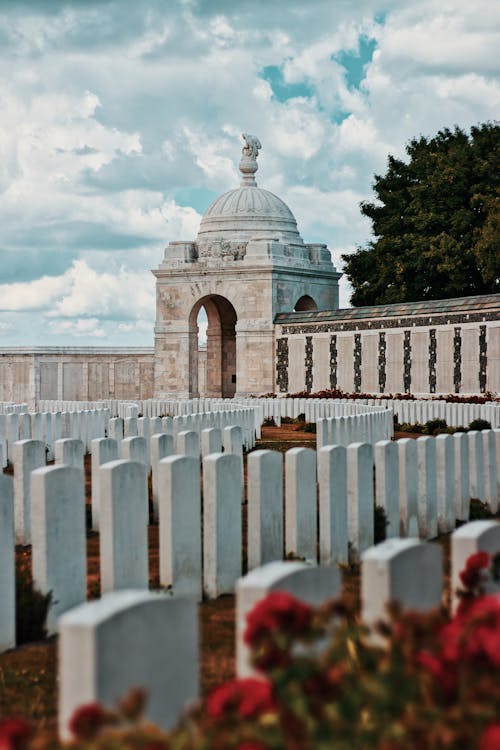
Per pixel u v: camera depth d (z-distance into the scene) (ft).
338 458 66.03
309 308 289.12
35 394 312.50
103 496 52.85
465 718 27.99
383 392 238.89
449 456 79.82
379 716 28.45
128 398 319.27
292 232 291.79
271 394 260.21
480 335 215.51
